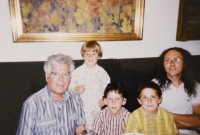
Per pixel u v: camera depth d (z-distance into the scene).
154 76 1.63
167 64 1.63
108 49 1.54
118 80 1.58
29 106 1.40
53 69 1.42
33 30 1.41
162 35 1.60
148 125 1.62
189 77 1.67
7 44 1.42
